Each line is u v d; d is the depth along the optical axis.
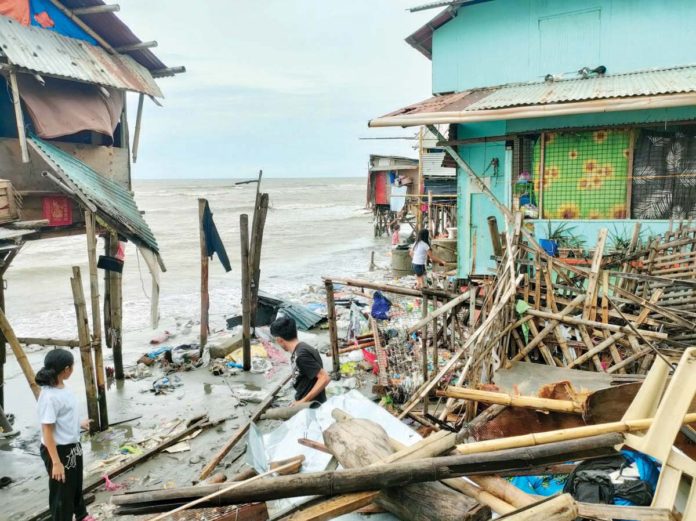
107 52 10.90
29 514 5.80
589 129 9.84
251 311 12.17
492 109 8.58
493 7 11.33
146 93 10.72
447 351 7.99
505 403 4.24
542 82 10.76
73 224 9.72
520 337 6.58
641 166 9.65
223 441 7.44
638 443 2.88
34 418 8.55
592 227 9.91
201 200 10.83
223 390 9.41
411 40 12.80
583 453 2.82
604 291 6.19
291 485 2.42
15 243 7.11
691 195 9.35
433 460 2.58
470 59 11.72
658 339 5.76
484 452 2.84
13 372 10.78
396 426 3.45
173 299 17.44
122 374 10.02
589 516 2.47
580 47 10.63
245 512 3.09
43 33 9.51
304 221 50.16
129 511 2.50
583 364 6.22
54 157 8.71
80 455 5.20
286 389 9.46
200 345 11.18
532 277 7.32
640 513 2.54
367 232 40.16
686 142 9.29
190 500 2.48
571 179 10.20
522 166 10.86
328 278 8.88
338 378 9.11
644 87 8.30
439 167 29.78
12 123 9.20
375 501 2.70
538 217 10.51
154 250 9.05
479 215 11.71
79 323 7.53
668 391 2.86
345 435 3.04
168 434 7.62
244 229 10.06
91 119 9.73
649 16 10.01
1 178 8.62
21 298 17.92
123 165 11.19
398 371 7.38
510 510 2.54
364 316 11.73
